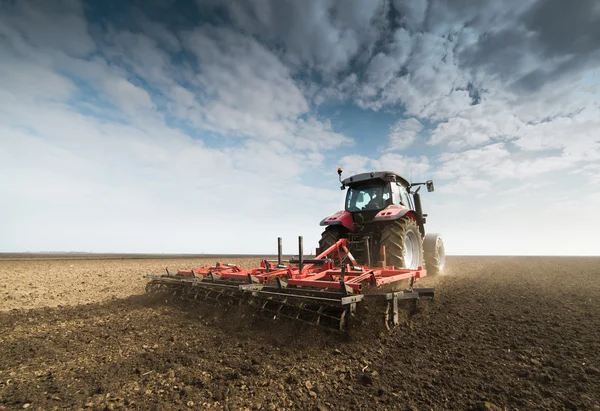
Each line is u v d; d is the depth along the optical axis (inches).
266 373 100.4
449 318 152.9
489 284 260.5
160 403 83.5
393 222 222.1
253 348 123.0
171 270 450.6
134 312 187.0
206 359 113.0
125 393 89.3
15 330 151.9
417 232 253.1
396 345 120.8
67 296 248.4
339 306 127.0
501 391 83.3
